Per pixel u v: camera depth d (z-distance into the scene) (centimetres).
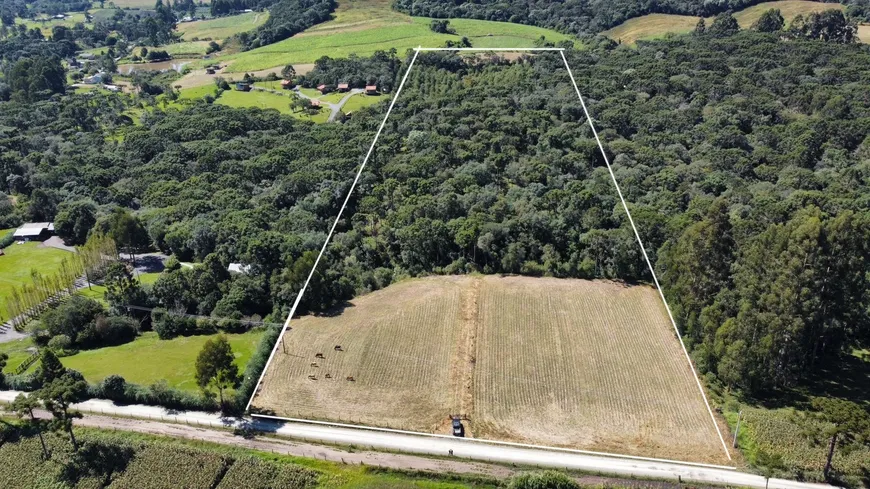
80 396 9262
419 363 9225
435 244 11881
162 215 13888
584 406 8419
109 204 14812
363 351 9462
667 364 9181
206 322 10744
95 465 8069
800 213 10706
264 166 15825
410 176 13838
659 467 7512
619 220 12100
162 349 10244
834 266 8975
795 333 8831
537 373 9000
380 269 11544
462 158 14262
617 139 14838
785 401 8712
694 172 13450
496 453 7762
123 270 11412
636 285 11138
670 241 11031
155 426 8662
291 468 7738
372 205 13038
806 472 7519
